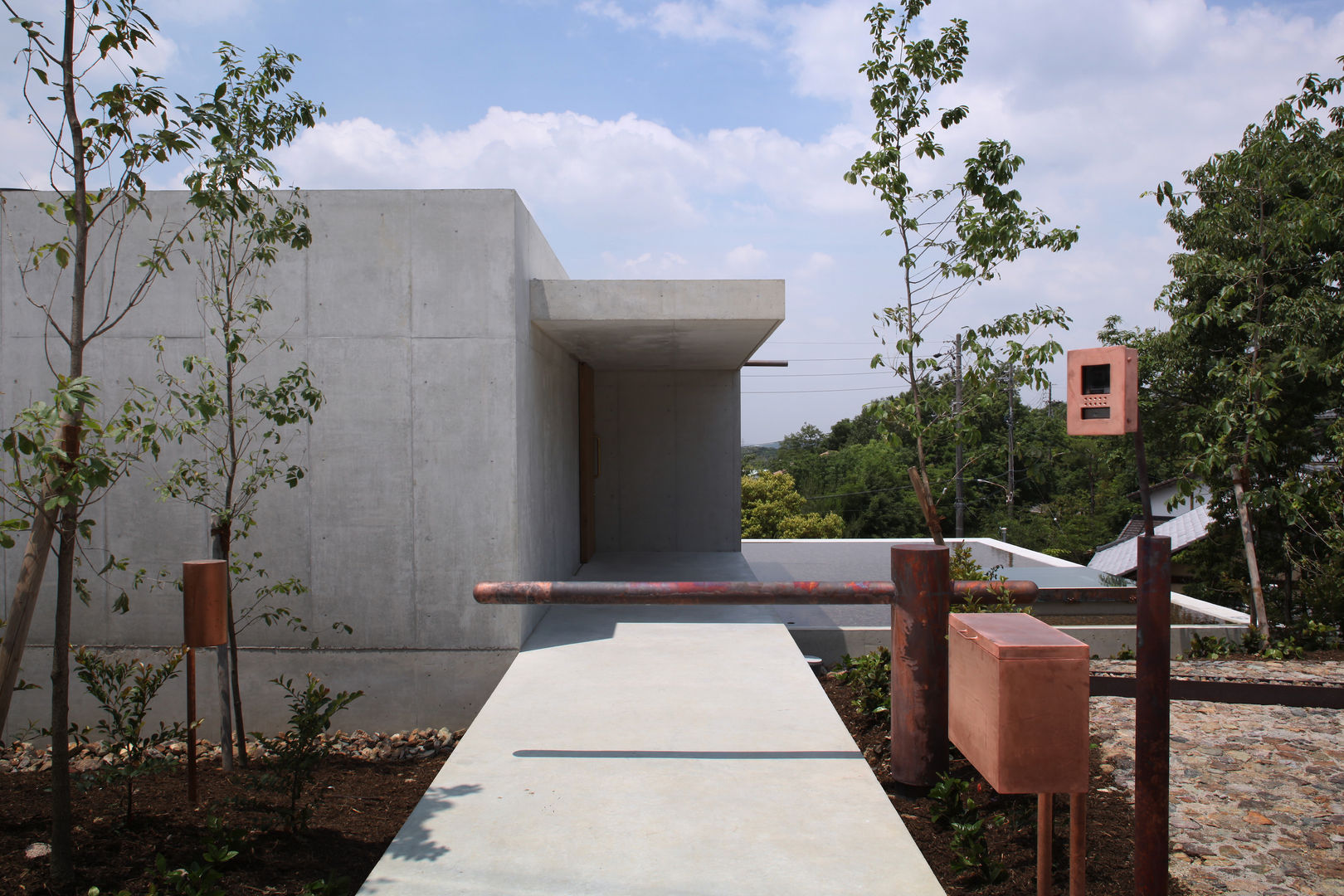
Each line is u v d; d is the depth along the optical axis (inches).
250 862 104.8
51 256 203.9
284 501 207.0
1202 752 140.1
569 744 135.6
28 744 206.2
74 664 209.5
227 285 165.6
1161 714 77.7
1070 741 78.7
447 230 205.8
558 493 282.2
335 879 96.3
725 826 106.6
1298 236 291.0
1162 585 77.6
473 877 93.9
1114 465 527.8
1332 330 354.3
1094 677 182.2
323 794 135.5
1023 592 130.0
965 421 189.9
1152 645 77.9
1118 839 105.6
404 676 207.5
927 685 120.6
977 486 1530.5
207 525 206.8
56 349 204.2
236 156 133.7
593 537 370.9
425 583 207.0
